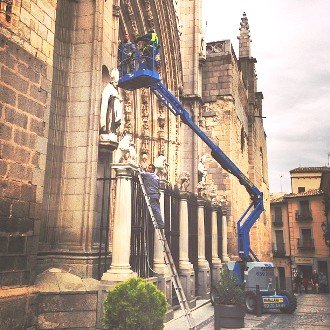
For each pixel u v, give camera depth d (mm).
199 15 20109
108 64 9695
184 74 19359
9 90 6453
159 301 6328
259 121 35844
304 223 41406
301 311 13234
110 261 8648
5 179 6277
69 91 8961
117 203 8102
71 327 7117
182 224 12656
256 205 14531
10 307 6117
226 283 9633
